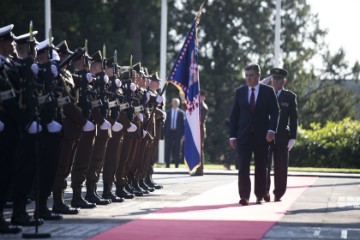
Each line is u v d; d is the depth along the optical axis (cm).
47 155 2170
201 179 4053
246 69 2702
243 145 2681
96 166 2608
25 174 2075
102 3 8844
